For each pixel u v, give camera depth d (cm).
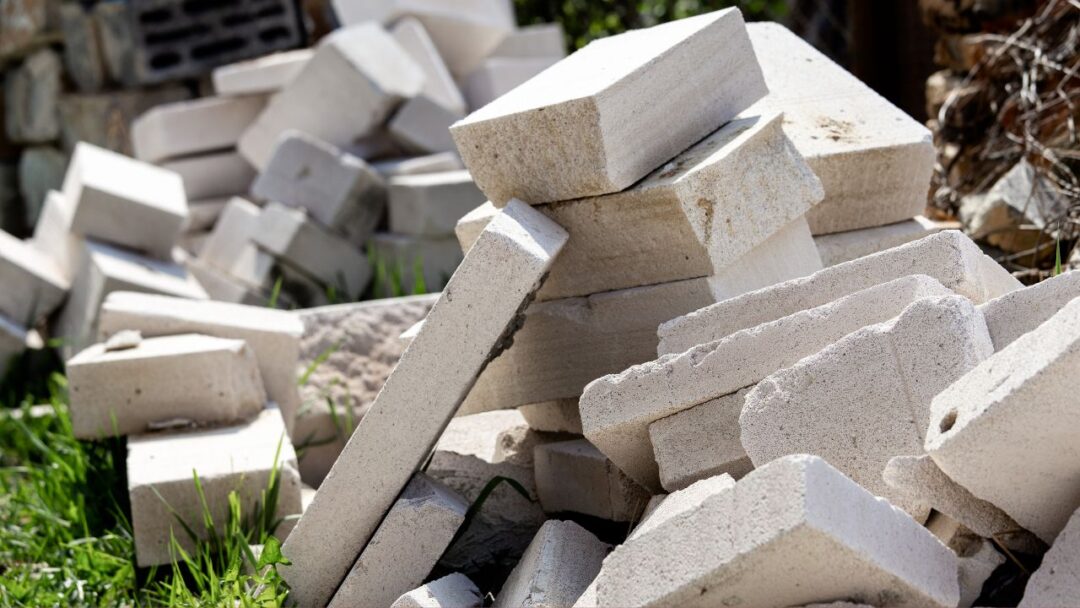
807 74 386
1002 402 218
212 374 402
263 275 615
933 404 237
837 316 263
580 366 329
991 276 291
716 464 271
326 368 461
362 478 301
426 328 292
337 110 664
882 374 247
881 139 356
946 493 238
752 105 354
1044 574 223
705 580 223
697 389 272
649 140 307
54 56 922
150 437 398
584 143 295
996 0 499
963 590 236
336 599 303
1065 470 228
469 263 288
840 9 764
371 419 298
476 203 611
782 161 318
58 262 620
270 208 616
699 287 306
